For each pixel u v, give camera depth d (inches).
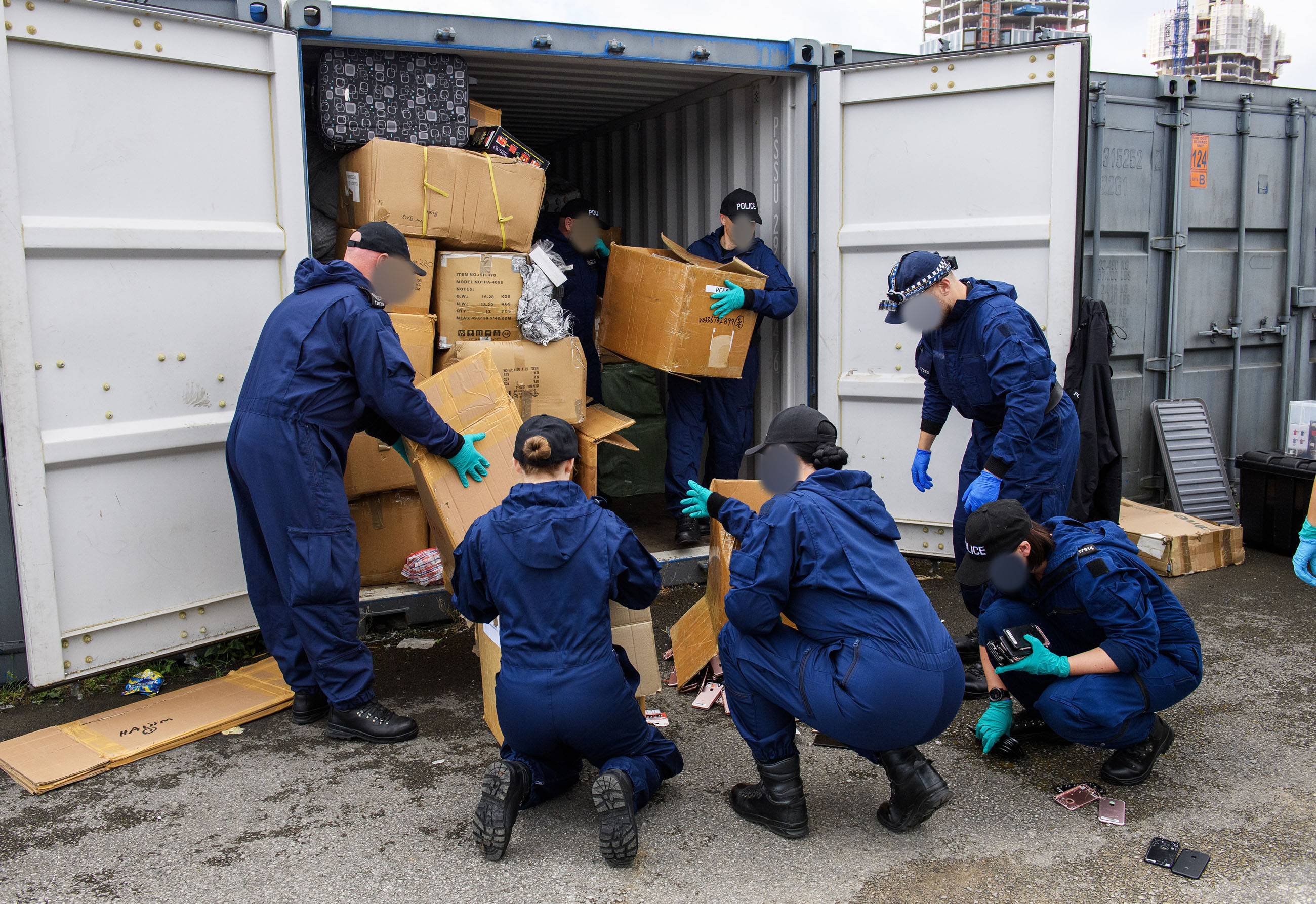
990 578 103.0
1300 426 197.2
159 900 87.9
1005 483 126.2
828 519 90.7
